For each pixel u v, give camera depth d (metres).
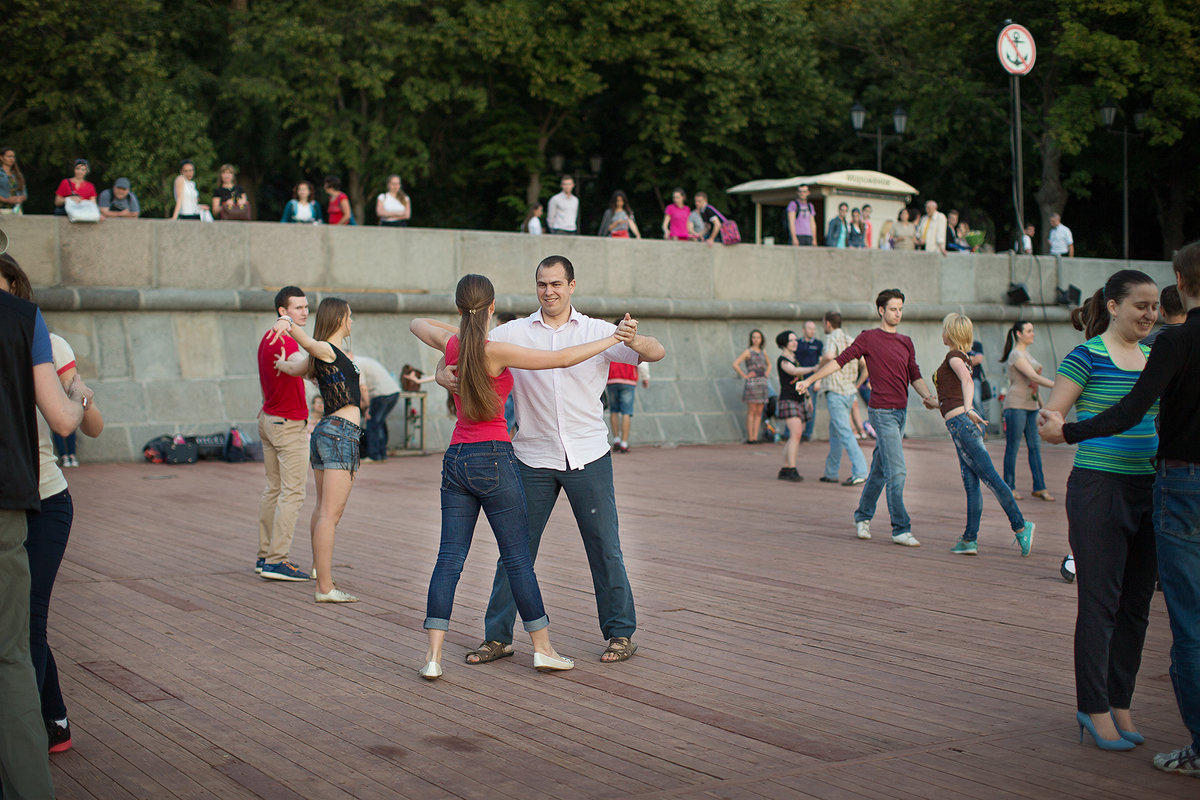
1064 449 20.09
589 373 5.78
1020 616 6.92
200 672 5.62
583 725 4.77
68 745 4.43
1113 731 4.45
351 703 5.09
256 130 32.56
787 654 5.99
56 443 16.08
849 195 25.47
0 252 4.08
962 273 24.31
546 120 33.69
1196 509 4.15
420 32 30.69
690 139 35.78
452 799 3.91
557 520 10.95
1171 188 37.97
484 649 5.87
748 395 20.52
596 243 20.73
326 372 7.24
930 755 4.38
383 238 19.14
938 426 23.34
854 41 39.53
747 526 10.74
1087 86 33.88
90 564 8.68
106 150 29.53
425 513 11.59
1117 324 4.59
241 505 12.21
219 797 3.93
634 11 31.83
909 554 9.20
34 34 27.39
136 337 17.44
